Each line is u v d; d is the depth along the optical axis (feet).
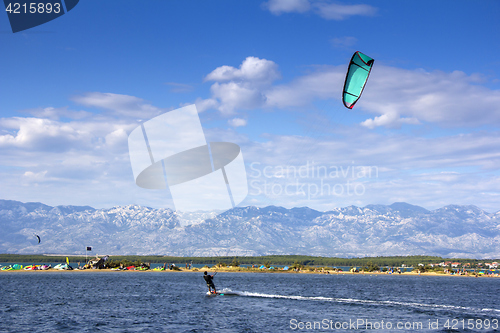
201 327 95.81
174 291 191.31
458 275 574.15
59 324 98.12
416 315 118.93
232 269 567.18
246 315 113.80
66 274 374.02
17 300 147.95
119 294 174.40
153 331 90.89
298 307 132.16
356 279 382.22
